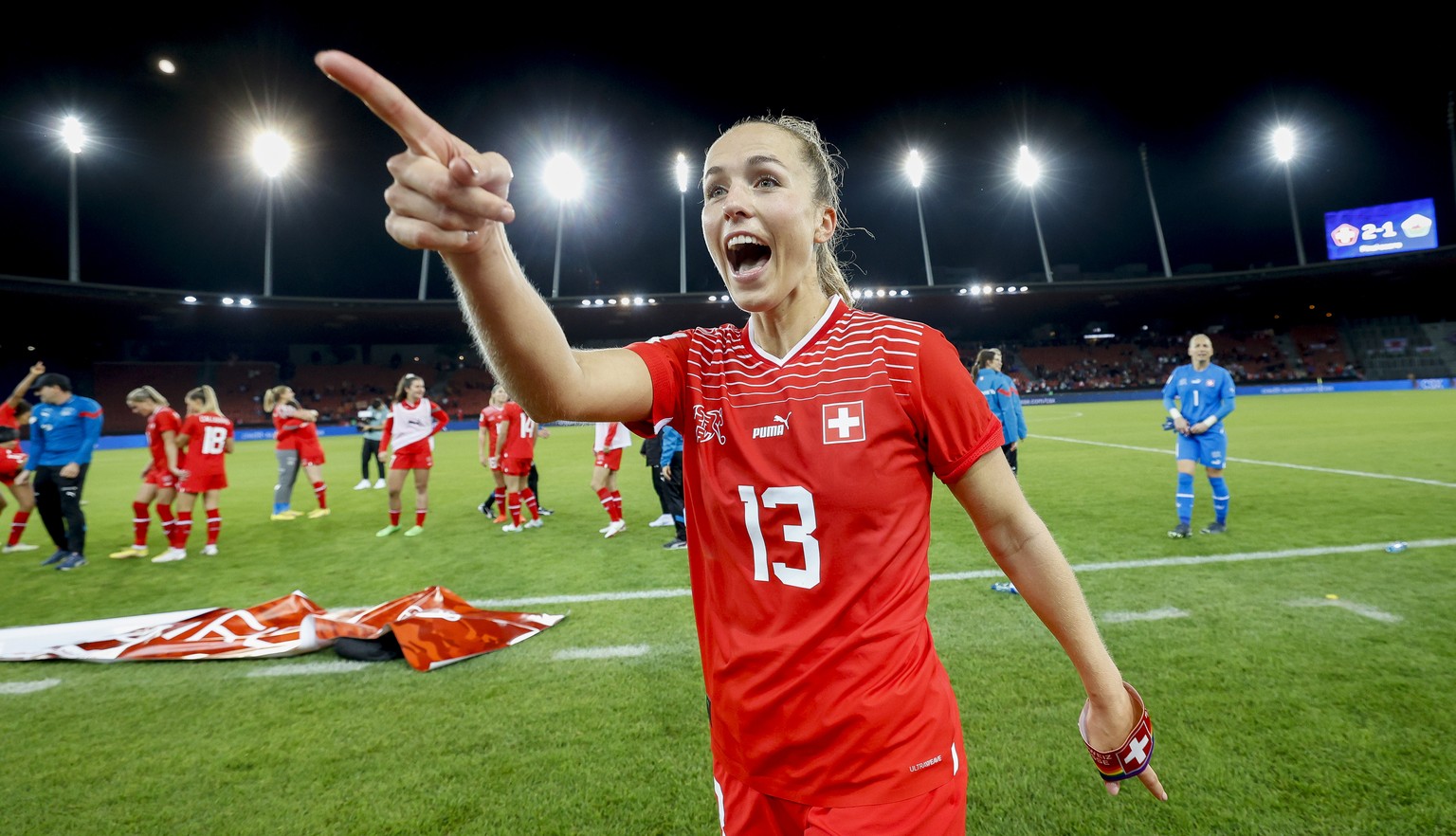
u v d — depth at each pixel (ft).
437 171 2.33
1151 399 122.01
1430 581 14.79
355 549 22.48
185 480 21.48
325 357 134.41
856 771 3.23
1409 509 21.93
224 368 121.70
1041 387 139.33
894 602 3.35
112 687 11.32
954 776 3.51
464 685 11.15
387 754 9.04
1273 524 20.63
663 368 3.86
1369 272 117.80
